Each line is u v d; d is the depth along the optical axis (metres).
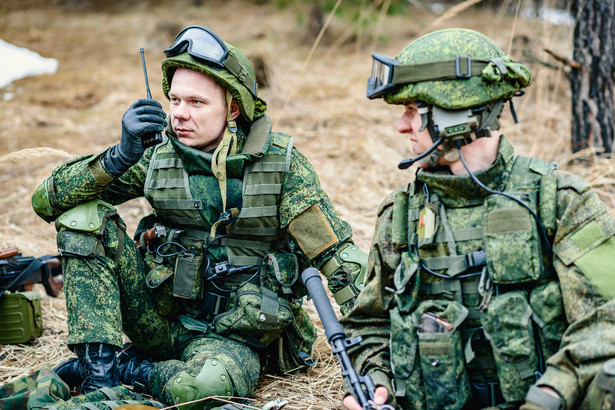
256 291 2.91
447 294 2.15
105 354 2.74
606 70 5.00
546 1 6.29
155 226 2.97
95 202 2.87
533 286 2.09
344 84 8.37
